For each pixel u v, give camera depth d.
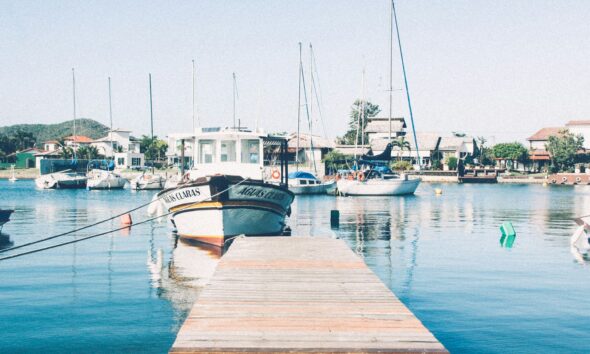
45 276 15.41
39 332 10.48
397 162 85.06
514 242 22.64
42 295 13.21
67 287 14.04
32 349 9.60
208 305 8.77
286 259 13.30
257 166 21.97
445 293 13.45
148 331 10.55
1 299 12.84
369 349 6.75
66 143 127.88
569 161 96.62
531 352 9.47
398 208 41.25
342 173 64.75
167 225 29.36
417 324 7.79
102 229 27.33
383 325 7.74
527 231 26.81
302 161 85.56
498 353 9.41
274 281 10.67
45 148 131.62
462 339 10.09
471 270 16.44
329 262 12.86
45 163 85.44
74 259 18.20
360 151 87.06
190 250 20.11
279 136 23.59
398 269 16.53
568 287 14.19
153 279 15.02
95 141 125.94
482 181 89.62
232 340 7.05
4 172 111.50
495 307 12.19
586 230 21.83
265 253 14.30
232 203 19.53
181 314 11.64
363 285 10.33
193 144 23.38
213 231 20.05
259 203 20.14
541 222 31.31
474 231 26.55
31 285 14.27
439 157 101.31
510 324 10.97
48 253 19.47
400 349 6.77
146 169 98.69
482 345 9.79
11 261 17.83
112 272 15.98
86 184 72.50
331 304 8.88
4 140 139.38
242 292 9.70
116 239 23.38
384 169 60.75
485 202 48.41
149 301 12.67
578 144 98.12
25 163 122.75
